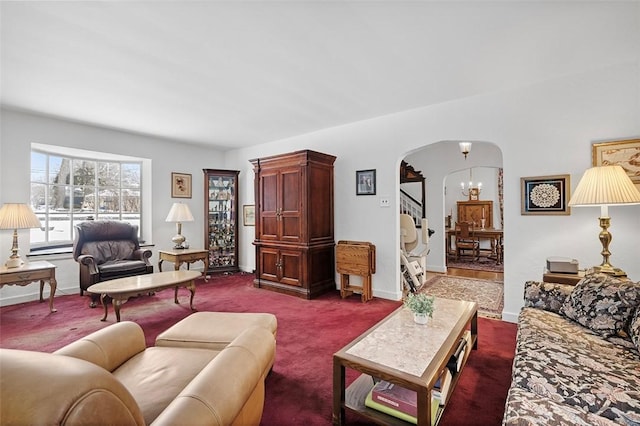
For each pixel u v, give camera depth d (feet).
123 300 9.81
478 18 6.52
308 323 10.11
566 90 9.28
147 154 16.75
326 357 7.73
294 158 13.71
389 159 13.14
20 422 1.68
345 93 10.71
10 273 10.23
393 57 8.18
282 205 14.16
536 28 6.89
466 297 13.30
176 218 15.96
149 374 4.38
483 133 10.76
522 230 9.99
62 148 14.01
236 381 3.49
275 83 9.84
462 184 29.73
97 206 16.35
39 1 5.86
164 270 17.24
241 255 19.80
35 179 14.15
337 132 14.82
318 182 13.88
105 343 4.52
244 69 8.84
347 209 14.47
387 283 13.26
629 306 5.50
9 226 10.37
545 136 9.62
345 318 10.61
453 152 19.33
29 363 1.94
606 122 8.71
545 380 4.19
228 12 6.26
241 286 15.43
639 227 8.36
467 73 9.15
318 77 9.41
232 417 3.19
